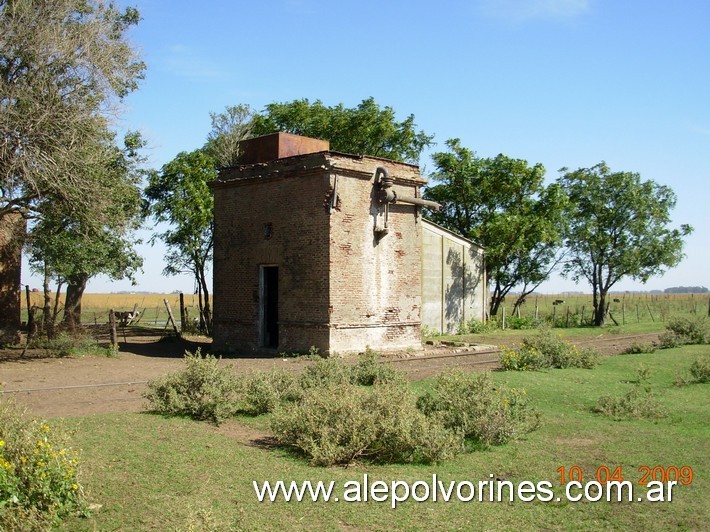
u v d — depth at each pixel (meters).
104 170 21.17
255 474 8.45
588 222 45.44
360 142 42.53
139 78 24.28
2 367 18.38
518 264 42.97
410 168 24.28
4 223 24.73
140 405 12.82
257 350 23.64
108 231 25.75
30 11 19.80
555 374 17.59
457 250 35.28
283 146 24.11
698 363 16.98
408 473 8.77
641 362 20.25
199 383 11.91
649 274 45.47
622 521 7.12
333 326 21.28
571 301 106.50
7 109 18.73
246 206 24.23
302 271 22.11
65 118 19.59
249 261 24.05
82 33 20.36
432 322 33.47
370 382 14.87
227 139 37.44
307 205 22.06
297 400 13.00
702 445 10.27
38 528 6.37
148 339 31.77
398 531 6.78
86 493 7.20
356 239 22.19
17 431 7.23
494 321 37.81
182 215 35.72
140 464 8.60
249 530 6.53
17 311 26.70
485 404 10.80
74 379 16.36
